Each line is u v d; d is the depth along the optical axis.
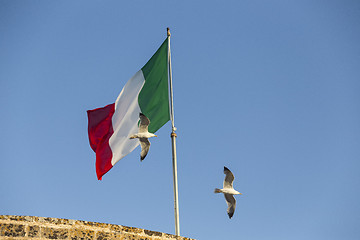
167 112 25.78
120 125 25.77
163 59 26.44
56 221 17.55
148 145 20.67
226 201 21.09
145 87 26.17
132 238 18.33
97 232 17.89
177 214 23.19
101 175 25.44
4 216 17.02
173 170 24.05
